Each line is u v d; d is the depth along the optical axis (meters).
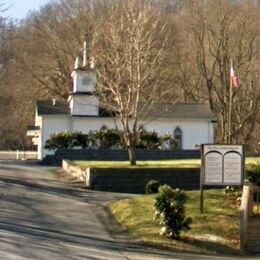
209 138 66.38
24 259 16.00
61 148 54.09
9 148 88.81
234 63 70.44
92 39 69.88
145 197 26.78
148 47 45.16
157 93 58.25
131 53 43.81
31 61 84.38
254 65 73.06
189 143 66.12
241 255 19.97
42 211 24.48
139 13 46.34
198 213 23.16
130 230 21.58
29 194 29.09
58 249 17.70
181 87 76.31
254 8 76.69
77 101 63.53
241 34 72.75
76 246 18.50
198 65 74.56
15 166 47.31
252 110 71.38
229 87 67.31
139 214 23.33
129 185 34.12
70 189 32.62
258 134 75.31
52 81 83.44
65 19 85.62
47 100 75.81
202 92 76.81
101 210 25.62
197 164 38.75
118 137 56.00
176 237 20.56
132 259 17.39
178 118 65.81
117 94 43.66
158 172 34.59
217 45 72.12
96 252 17.89
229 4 73.88
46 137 63.53
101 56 59.38
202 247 20.12
